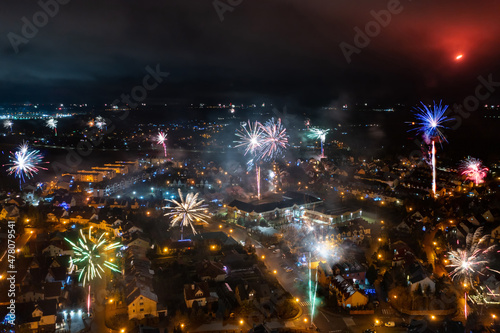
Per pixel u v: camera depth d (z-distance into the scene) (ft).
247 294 289.74
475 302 285.64
